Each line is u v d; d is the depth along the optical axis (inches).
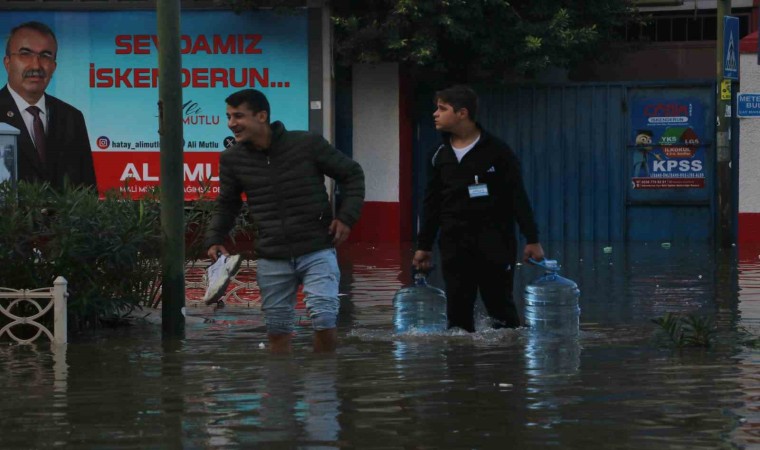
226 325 444.5
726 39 893.2
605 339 376.5
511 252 386.0
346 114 1000.9
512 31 964.0
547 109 1002.1
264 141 345.7
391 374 305.7
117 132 957.8
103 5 952.9
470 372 307.7
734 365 317.7
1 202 426.6
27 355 362.9
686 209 989.2
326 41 951.0
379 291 578.6
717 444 222.4
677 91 984.9
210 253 359.6
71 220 426.3
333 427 239.9
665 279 626.8
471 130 382.6
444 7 928.3
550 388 282.0
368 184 998.4
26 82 948.6
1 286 421.4
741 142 954.7
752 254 821.2
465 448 221.1
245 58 956.6
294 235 346.0
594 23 1013.2
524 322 444.1
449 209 385.7
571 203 1002.7
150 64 956.6
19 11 950.4
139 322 457.7
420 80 1023.0
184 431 238.2
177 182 425.4
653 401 264.4
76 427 243.6
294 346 372.2
